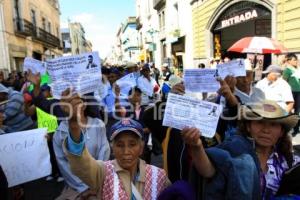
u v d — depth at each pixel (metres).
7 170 3.00
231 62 4.32
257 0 13.73
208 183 2.13
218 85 4.30
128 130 2.36
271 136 2.38
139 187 2.39
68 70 2.82
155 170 2.46
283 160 2.49
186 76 4.40
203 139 3.14
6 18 24.75
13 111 5.34
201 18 21.31
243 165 2.07
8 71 24.02
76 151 2.24
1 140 3.01
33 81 4.92
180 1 26.03
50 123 4.29
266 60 12.77
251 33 17.88
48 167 3.17
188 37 24.42
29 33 29.12
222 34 20.05
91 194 2.40
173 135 3.19
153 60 38.84
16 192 3.53
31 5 32.84
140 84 7.01
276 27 12.72
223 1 17.20
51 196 5.34
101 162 2.44
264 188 2.34
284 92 6.90
